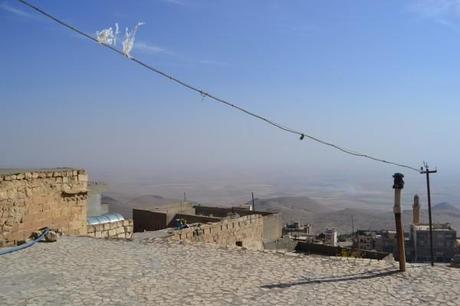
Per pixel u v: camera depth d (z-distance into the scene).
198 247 13.74
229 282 9.93
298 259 12.05
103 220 25.05
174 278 10.28
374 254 24.56
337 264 11.44
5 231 15.55
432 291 9.20
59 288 9.55
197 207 43.59
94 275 10.59
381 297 8.87
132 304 8.52
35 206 16.78
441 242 57.00
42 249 13.71
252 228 29.91
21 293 9.21
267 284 9.77
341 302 8.59
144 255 12.70
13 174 15.92
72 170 18.58
